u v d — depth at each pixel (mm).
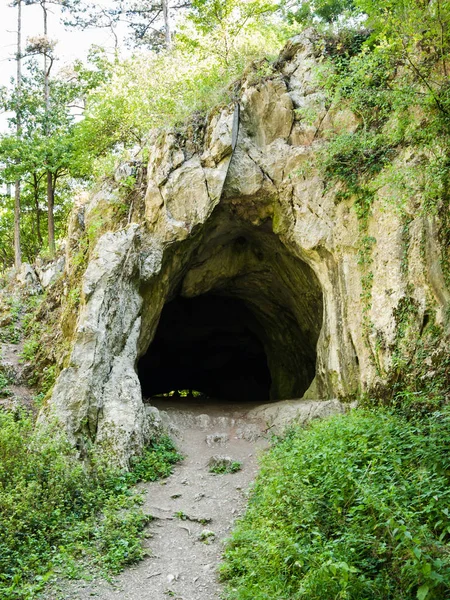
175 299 19594
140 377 24875
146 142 15719
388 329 10664
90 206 15578
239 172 13883
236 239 16406
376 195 11688
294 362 18906
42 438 9242
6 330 16906
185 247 14648
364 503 6043
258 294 18094
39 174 28109
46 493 8211
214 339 23094
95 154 22188
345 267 12141
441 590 4398
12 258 34031
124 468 10156
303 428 11352
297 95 14141
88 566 6941
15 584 6242
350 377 11758
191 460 11398
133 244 13062
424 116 9359
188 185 13766
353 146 12227
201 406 17781
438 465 6266
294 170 13531
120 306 12453
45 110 27109
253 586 5723
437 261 9805
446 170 8938
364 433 8164
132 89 20016
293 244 13719
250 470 10562
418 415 9008
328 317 12680
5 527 7234
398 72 10617
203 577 6801
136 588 6570
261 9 18141
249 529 7418
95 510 8555
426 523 5312
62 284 16812
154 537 7996
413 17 7930
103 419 10727
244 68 14969
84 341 11273
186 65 19469
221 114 13992
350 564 5172
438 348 9539
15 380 14734
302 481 7285
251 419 13922
